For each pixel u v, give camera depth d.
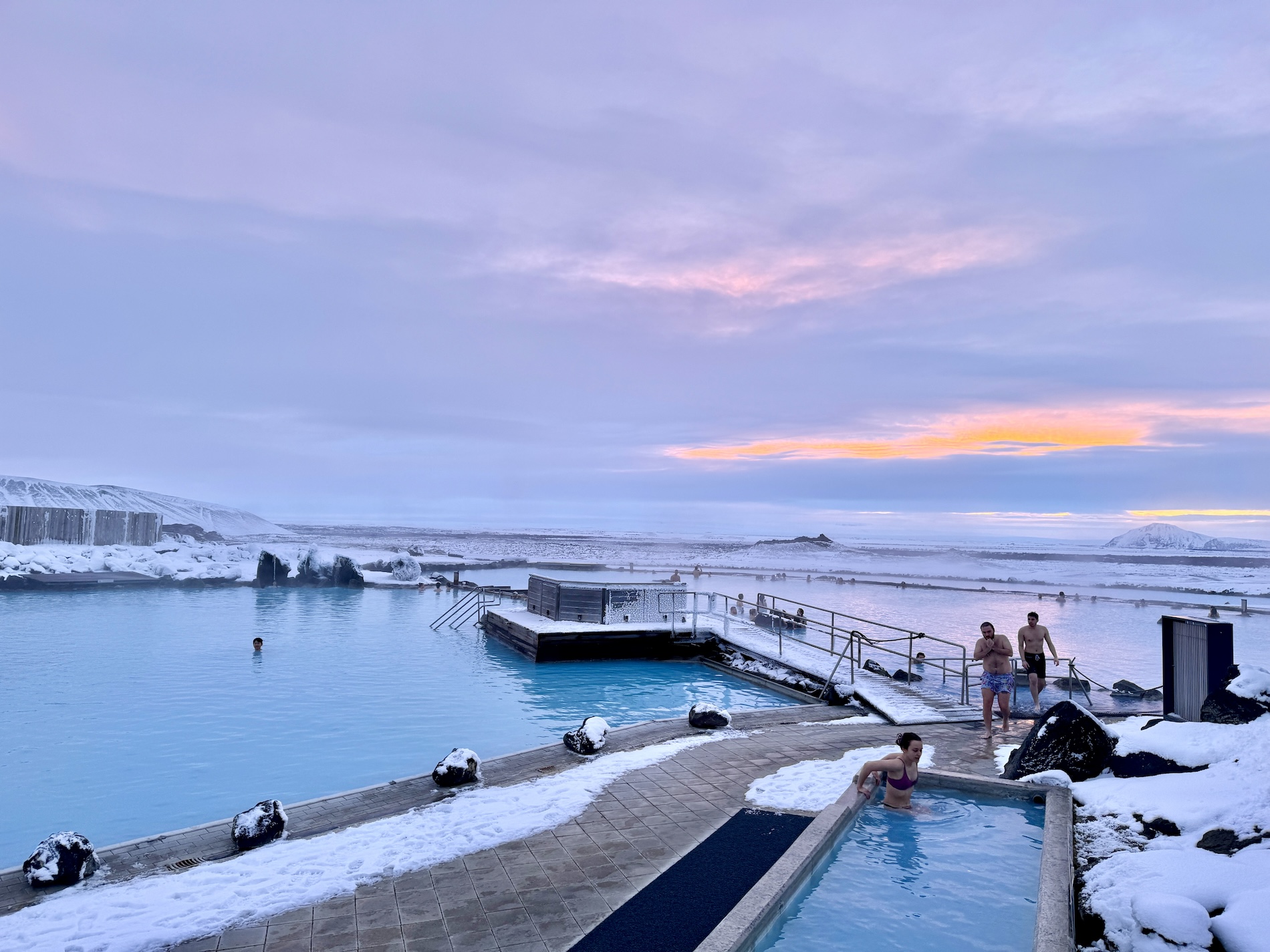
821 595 57.56
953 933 6.41
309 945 6.09
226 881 7.32
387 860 7.80
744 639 24.73
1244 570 107.50
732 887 7.10
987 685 13.71
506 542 177.50
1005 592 60.31
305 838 8.53
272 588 47.16
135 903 6.82
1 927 6.35
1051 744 9.97
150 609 36.19
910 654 19.03
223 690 19.95
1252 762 8.07
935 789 9.80
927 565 117.31
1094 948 5.62
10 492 132.62
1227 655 11.48
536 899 6.91
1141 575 95.12
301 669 22.83
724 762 11.65
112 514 56.38
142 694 19.38
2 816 11.26
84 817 11.23
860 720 15.44
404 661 24.61
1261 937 4.86
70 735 15.63
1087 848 7.39
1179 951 5.02
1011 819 8.95
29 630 29.34
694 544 193.50
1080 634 35.31
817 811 9.29
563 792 10.09
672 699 19.75
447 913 6.63
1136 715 15.21
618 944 6.01
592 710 18.39
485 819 9.03
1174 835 7.14
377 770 13.52
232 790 12.46
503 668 23.64
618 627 25.52
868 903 6.92
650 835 8.55
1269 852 6.15
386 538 176.50
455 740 15.57
